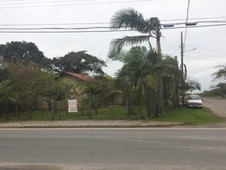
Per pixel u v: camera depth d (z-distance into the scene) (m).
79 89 34.31
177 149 11.97
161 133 16.64
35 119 27.62
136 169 9.25
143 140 14.21
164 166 9.49
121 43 27.27
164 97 33.59
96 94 33.78
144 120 25.02
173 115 28.42
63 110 33.78
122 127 21.11
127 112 27.42
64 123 23.78
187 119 25.31
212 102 54.28
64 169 9.50
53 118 27.56
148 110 26.52
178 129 18.92
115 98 37.53
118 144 13.30
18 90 29.56
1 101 28.69
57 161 10.51
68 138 15.30
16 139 15.32
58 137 15.70
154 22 27.64
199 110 34.56
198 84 45.69
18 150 12.51
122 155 11.13
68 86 33.91
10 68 31.47
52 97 29.41
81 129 19.86
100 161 10.34
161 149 12.03
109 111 32.78
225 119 25.27
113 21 27.50
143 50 26.66
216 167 9.27
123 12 27.47
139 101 26.28
